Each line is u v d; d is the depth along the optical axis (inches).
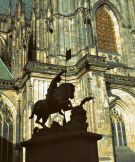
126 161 3031.5
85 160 1274.6
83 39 3267.7
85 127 1382.9
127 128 3314.5
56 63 3292.3
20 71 3503.9
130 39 3831.2
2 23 4690.0
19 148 3115.2
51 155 1346.0
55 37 3408.0
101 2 3823.8
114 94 3316.9
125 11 3976.4
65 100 1496.1
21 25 3799.2
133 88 3408.0
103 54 3619.6
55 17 3494.1
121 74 3528.5
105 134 2810.0
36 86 3038.9
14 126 3314.5
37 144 1400.1
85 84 3009.4
